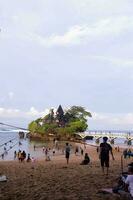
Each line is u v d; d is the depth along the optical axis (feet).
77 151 265.54
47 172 79.56
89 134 455.22
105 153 66.44
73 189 49.49
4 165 123.13
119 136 419.95
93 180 59.00
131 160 145.69
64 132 488.44
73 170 83.46
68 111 552.00
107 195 43.70
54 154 260.62
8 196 44.91
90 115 556.92
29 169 93.50
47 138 504.84
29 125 562.66
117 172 72.64
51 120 556.51
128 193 41.27
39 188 51.24
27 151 297.74
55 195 44.96
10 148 317.42
